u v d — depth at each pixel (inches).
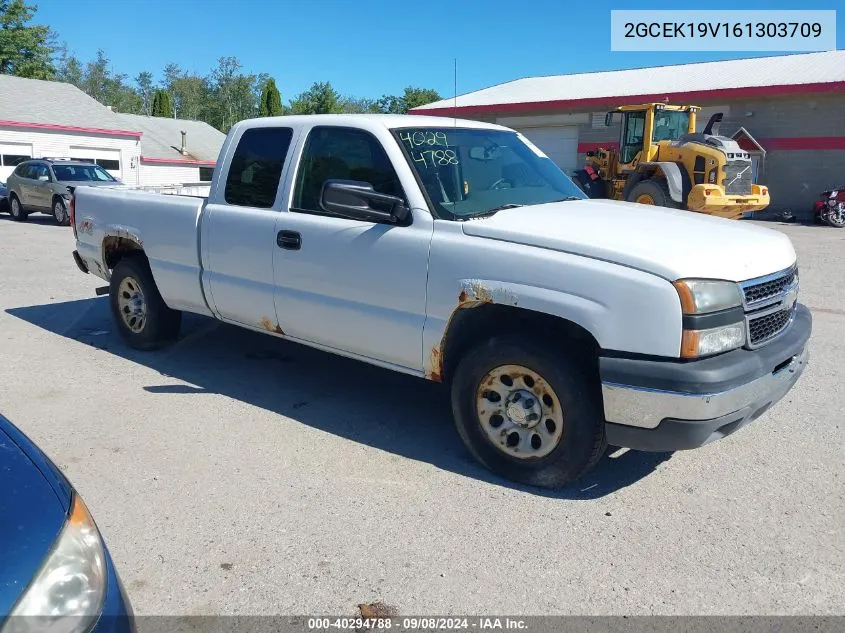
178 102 3038.9
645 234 148.6
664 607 115.2
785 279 154.0
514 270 146.1
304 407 201.0
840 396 209.3
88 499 148.4
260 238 193.3
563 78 1264.8
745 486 154.7
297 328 190.9
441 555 129.2
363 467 163.9
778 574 123.5
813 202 876.6
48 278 398.0
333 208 167.9
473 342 165.3
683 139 686.5
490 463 158.7
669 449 137.8
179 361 241.4
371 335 173.2
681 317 130.7
